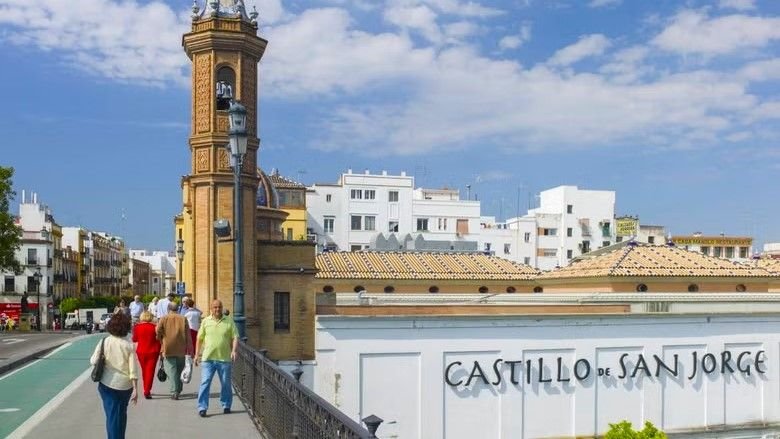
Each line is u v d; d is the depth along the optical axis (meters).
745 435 29.17
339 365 25.59
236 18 26.42
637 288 31.52
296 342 26.61
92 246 104.94
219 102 26.48
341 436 6.15
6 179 56.03
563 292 34.84
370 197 69.62
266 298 26.69
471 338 26.53
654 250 35.44
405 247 47.97
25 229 84.00
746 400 29.45
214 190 25.92
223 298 25.80
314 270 27.08
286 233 60.53
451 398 26.12
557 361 27.20
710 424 28.78
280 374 9.91
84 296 99.19
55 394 15.55
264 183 35.50
